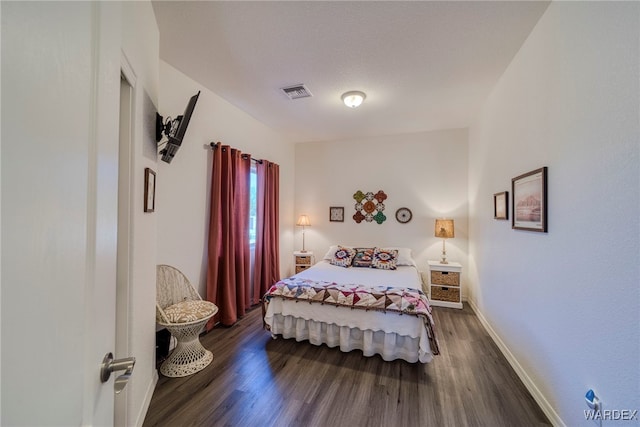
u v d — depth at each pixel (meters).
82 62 0.50
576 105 1.38
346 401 1.75
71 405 0.47
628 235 1.05
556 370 1.54
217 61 2.27
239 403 1.73
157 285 2.20
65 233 0.45
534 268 1.82
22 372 0.35
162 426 1.54
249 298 3.50
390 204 4.37
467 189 3.99
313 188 4.83
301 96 2.96
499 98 2.56
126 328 1.34
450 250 4.04
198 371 2.08
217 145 2.86
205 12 1.71
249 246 3.45
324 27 1.85
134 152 1.38
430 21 1.78
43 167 0.39
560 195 1.52
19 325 0.34
